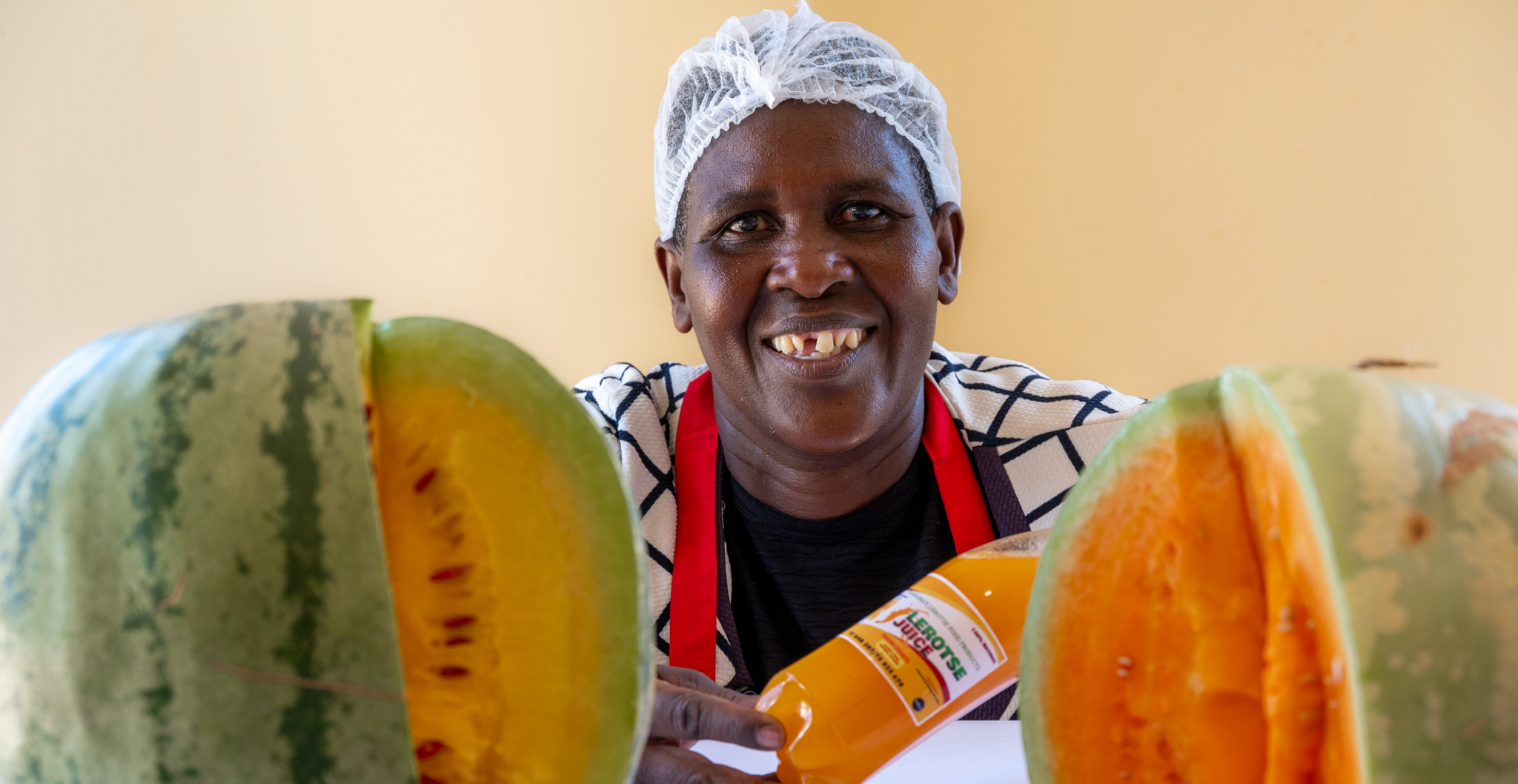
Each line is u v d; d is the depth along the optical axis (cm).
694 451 117
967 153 220
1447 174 208
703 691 81
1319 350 213
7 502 47
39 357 230
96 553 44
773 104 98
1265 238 214
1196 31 213
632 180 233
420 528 50
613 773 49
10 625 46
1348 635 43
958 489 112
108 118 232
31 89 231
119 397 47
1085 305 220
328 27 233
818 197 98
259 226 234
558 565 49
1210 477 54
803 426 102
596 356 236
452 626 50
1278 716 51
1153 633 55
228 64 233
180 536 44
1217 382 55
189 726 43
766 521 114
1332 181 211
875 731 68
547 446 49
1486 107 207
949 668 70
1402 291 210
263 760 43
